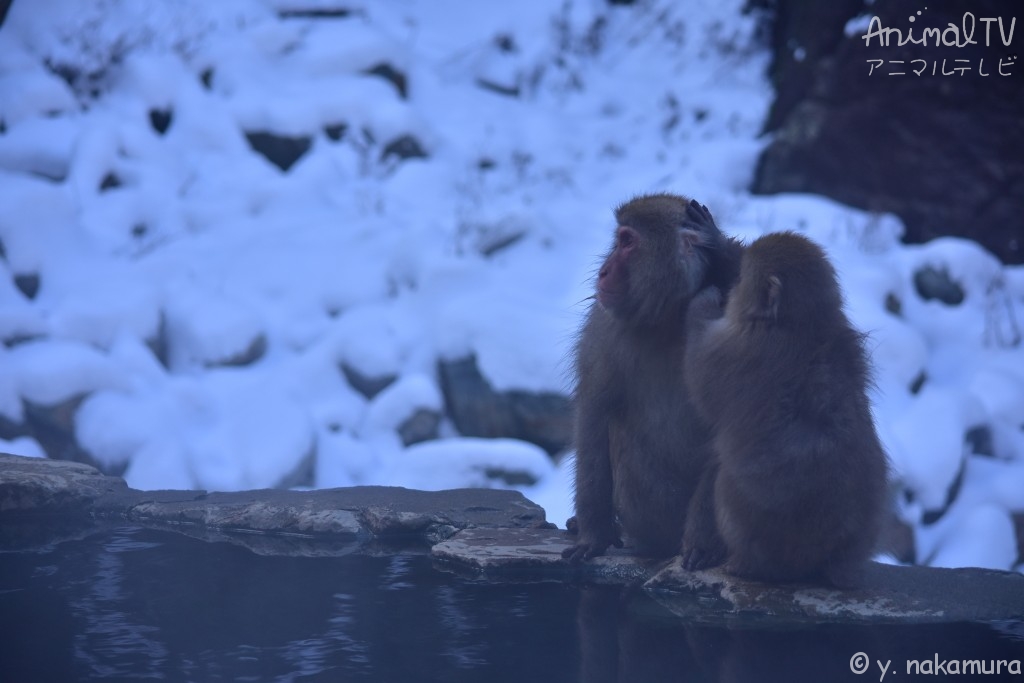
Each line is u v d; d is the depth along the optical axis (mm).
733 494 5293
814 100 18453
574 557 5902
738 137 19984
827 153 18312
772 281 5121
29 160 16812
